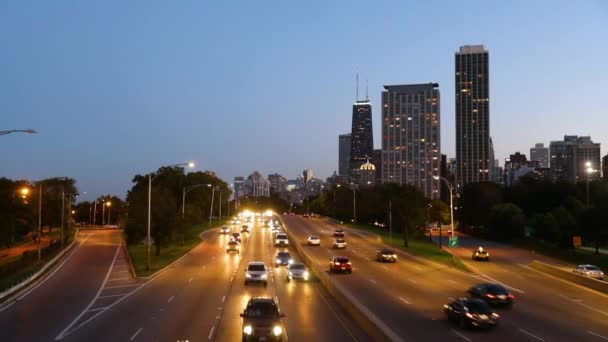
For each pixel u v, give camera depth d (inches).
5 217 3646.7
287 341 965.8
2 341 989.2
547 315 1315.2
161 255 2942.9
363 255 2992.1
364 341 968.9
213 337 992.9
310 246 3489.2
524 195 5590.6
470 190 5930.1
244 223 5930.1
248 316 938.7
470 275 2187.5
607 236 3506.4
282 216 7465.6
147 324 1135.6
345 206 6550.2
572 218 4352.9
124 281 1982.0
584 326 1177.4
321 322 1157.7
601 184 5300.2
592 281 1852.9
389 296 1595.7
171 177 5669.3
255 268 1834.4
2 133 1216.8
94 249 3346.5
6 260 3390.7
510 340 1015.6
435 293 1663.4
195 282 1911.9
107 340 981.8
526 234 4431.6
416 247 3511.3
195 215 4628.4
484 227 5565.9
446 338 1026.7
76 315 1278.3
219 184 6953.7
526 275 2236.7
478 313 1105.4
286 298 1523.1
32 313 1323.8
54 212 5300.2
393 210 3961.6
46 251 2989.7
